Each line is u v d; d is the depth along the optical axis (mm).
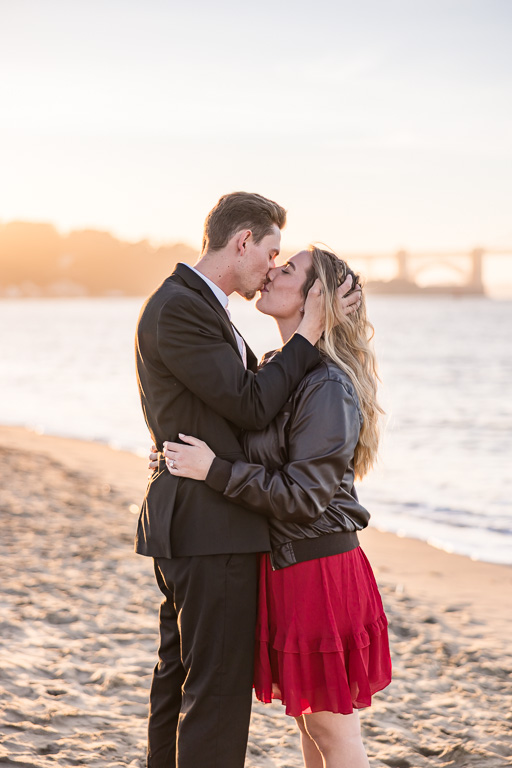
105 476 10523
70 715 3170
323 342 2354
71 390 26141
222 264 2332
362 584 2281
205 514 2186
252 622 2217
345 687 2143
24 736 2936
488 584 6031
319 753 2402
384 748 3146
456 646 4414
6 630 4215
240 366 2201
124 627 4418
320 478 2148
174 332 2168
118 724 3154
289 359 2240
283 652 2180
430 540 7676
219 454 2227
